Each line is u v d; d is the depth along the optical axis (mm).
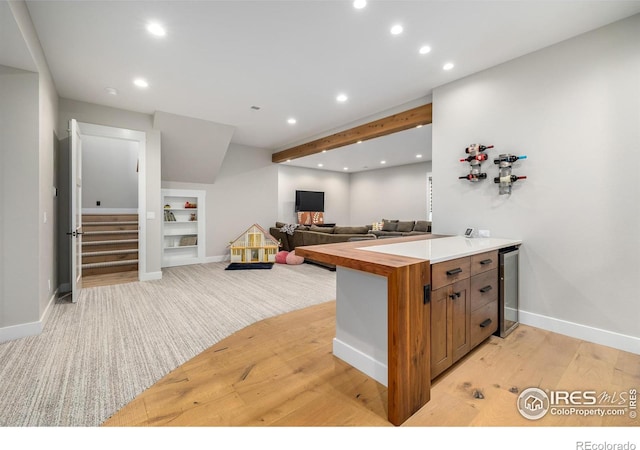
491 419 1411
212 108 4035
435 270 1638
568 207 2385
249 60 2756
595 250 2260
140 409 1475
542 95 2510
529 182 2594
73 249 3158
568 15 2080
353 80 3154
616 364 1933
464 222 3061
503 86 2752
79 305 3135
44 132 2680
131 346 2182
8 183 2314
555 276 2463
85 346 2174
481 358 2021
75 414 1432
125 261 4875
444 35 2344
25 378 1743
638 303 2078
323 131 5238
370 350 1788
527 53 2588
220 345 2221
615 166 2160
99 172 6312
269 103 3852
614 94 2158
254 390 1646
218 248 6195
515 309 2600
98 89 3420
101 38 2402
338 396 1594
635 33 2066
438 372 1689
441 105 3268
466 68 2865
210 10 2059
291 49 2562
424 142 6090
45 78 2711
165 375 1796
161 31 2311
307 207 9555
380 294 1708
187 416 1425
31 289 2379
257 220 6723
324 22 2189
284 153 6457
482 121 2904
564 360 1989
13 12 1742
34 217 2412
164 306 3133
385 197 9852
